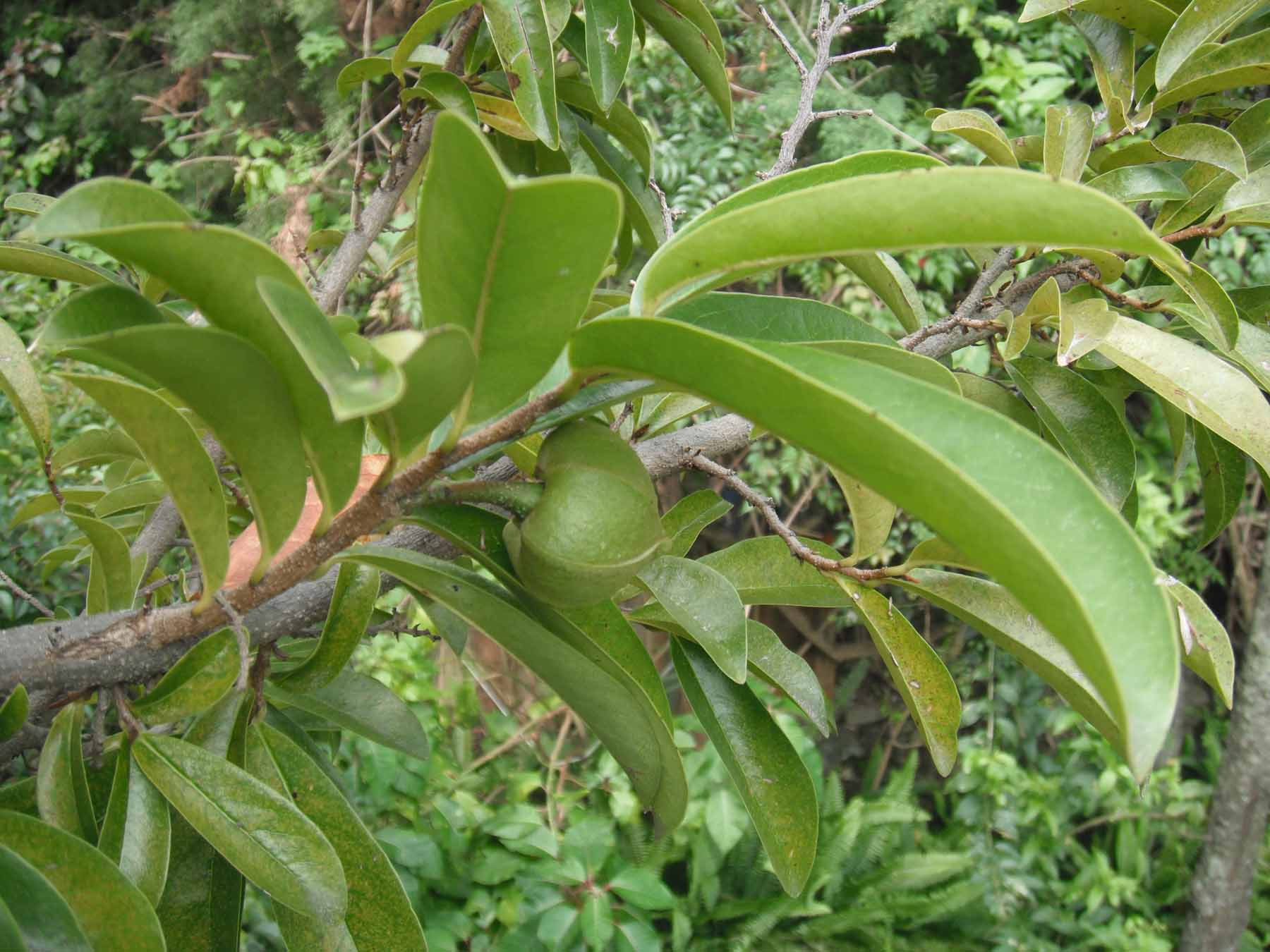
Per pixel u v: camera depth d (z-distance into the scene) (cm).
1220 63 36
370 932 28
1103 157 39
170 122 197
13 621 93
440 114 17
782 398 18
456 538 26
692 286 22
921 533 142
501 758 132
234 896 29
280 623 28
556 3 36
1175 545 146
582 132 46
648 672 29
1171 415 42
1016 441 19
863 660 158
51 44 212
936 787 150
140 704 26
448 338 18
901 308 39
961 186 18
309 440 22
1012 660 150
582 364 21
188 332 19
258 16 176
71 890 24
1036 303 33
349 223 159
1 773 42
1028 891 135
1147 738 17
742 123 146
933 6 139
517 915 107
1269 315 39
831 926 118
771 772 32
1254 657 118
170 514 38
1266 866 138
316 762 32
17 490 130
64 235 18
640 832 120
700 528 36
